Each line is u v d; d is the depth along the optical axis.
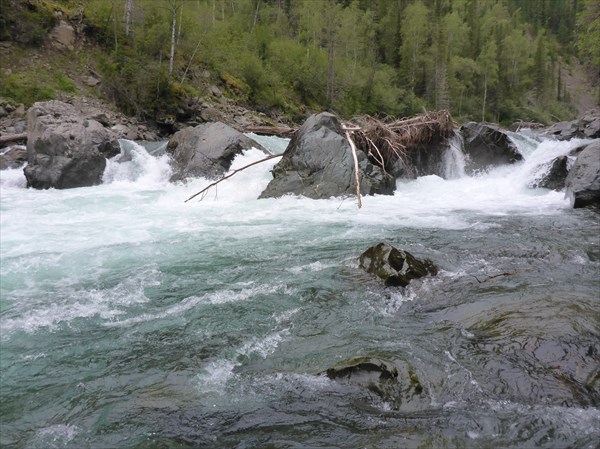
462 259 7.70
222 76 40.53
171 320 5.58
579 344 4.54
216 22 45.78
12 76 25.56
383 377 4.14
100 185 15.38
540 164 14.90
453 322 5.29
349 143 14.09
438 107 61.28
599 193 11.59
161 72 30.39
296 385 4.15
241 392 4.09
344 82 54.47
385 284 6.45
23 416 3.86
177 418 3.76
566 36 132.00
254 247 8.53
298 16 63.34
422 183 15.95
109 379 4.37
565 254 7.88
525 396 3.88
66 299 6.20
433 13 76.19
